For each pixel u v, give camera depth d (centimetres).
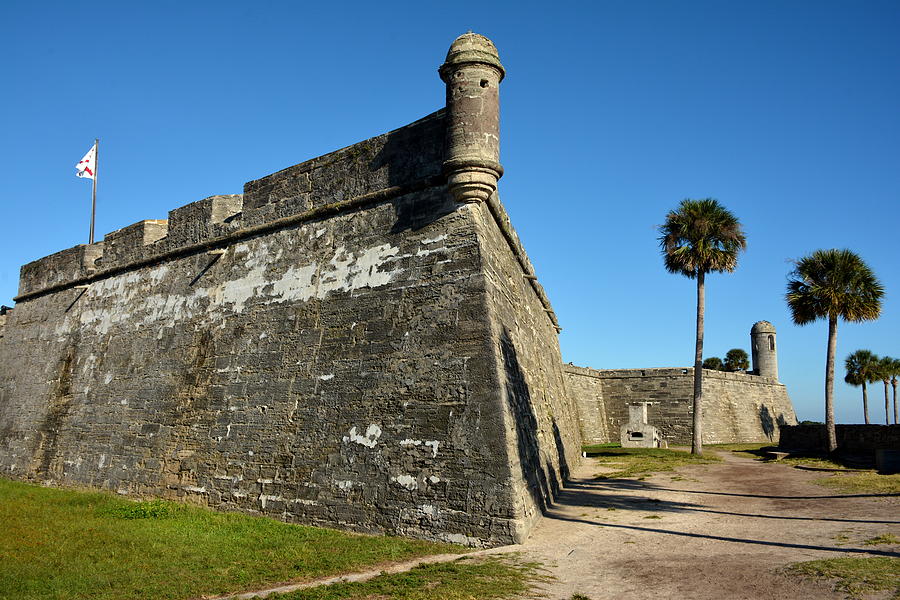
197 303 1678
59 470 1888
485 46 1252
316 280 1416
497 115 1251
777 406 4553
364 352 1262
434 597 679
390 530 1084
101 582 770
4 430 2231
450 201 1255
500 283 1304
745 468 2167
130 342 1848
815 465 2148
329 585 746
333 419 1248
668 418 3769
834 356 2505
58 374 2094
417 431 1129
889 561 791
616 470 2183
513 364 1248
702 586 736
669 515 1236
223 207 1773
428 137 1325
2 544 949
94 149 2548
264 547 978
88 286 2148
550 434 1639
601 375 4012
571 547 957
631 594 709
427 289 1224
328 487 1191
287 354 1392
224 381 1499
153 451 1591
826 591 689
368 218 1379
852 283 2462
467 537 1009
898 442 2298
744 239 2925
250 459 1349
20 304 2484
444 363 1147
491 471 1029
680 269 2992
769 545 941
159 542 998
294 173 1564
